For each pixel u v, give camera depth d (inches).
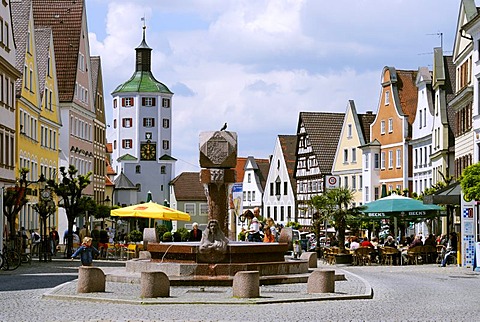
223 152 1149.7
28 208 2669.8
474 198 1585.9
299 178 4630.9
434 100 3093.0
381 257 1900.8
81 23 3599.9
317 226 2272.4
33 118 2822.3
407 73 3654.0
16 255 1638.8
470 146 2300.7
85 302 897.5
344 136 4128.9
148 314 780.0
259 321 722.8
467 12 2327.8
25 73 2709.2
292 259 1226.6
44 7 3609.7
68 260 2031.3
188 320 729.6
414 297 982.4
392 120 3595.0
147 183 6432.1
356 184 3986.2
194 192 6417.3
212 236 1082.1
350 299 941.2
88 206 2193.7
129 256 2021.4
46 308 837.2
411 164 3464.6
